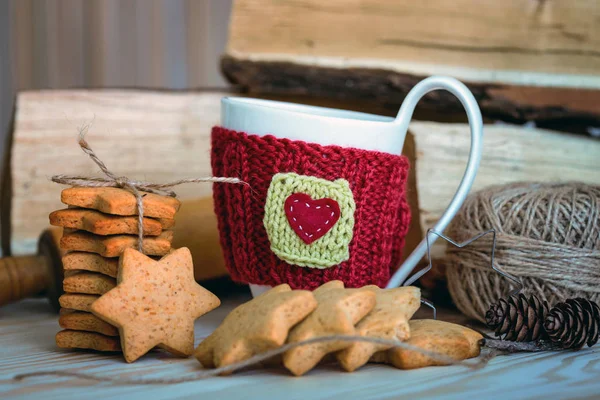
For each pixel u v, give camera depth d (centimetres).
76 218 49
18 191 68
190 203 64
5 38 96
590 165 70
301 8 71
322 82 71
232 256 54
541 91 69
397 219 54
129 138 71
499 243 54
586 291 54
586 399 42
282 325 44
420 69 70
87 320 48
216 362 45
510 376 46
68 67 99
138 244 49
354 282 52
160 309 47
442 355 45
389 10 70
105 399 42
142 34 100
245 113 52
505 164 69
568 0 69
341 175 51
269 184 51
